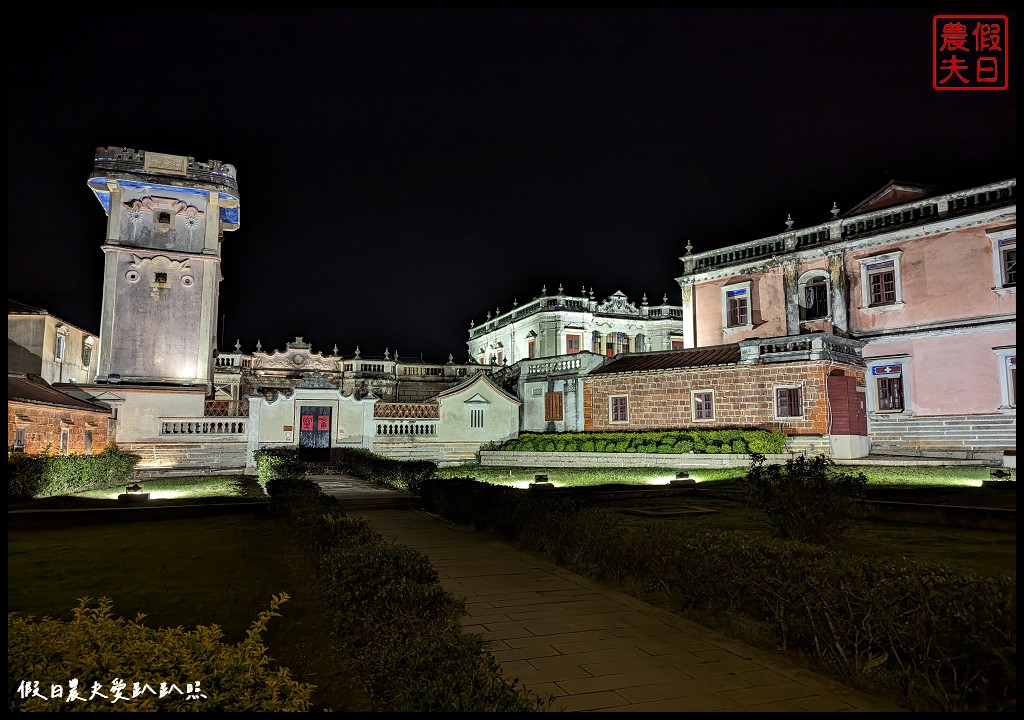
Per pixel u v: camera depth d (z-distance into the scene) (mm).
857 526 12406
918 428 26969
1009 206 25312
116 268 30344
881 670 5293
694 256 35844
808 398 25000
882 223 29250
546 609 7688
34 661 3244
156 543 11852
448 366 46094
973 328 25922
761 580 6402
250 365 42031
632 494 17562
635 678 5574
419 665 4234
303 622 7172
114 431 27859
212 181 32188
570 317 45406
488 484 14562
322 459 30125
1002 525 12000
